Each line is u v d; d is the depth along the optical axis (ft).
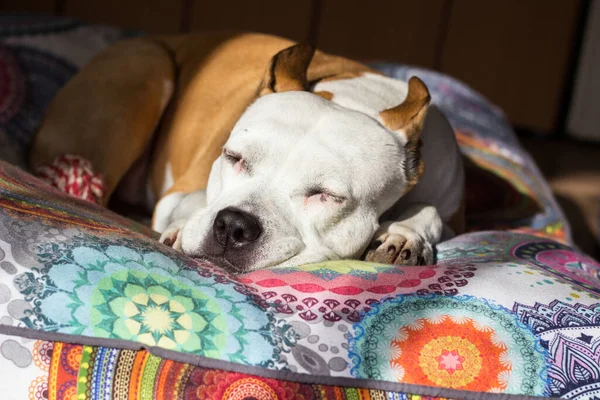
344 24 10.31
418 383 2.59
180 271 2.80
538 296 2.83
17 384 2.57
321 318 2.68
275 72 3.47
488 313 2.74
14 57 4.85
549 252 3.36
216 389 2.54
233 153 3.20
